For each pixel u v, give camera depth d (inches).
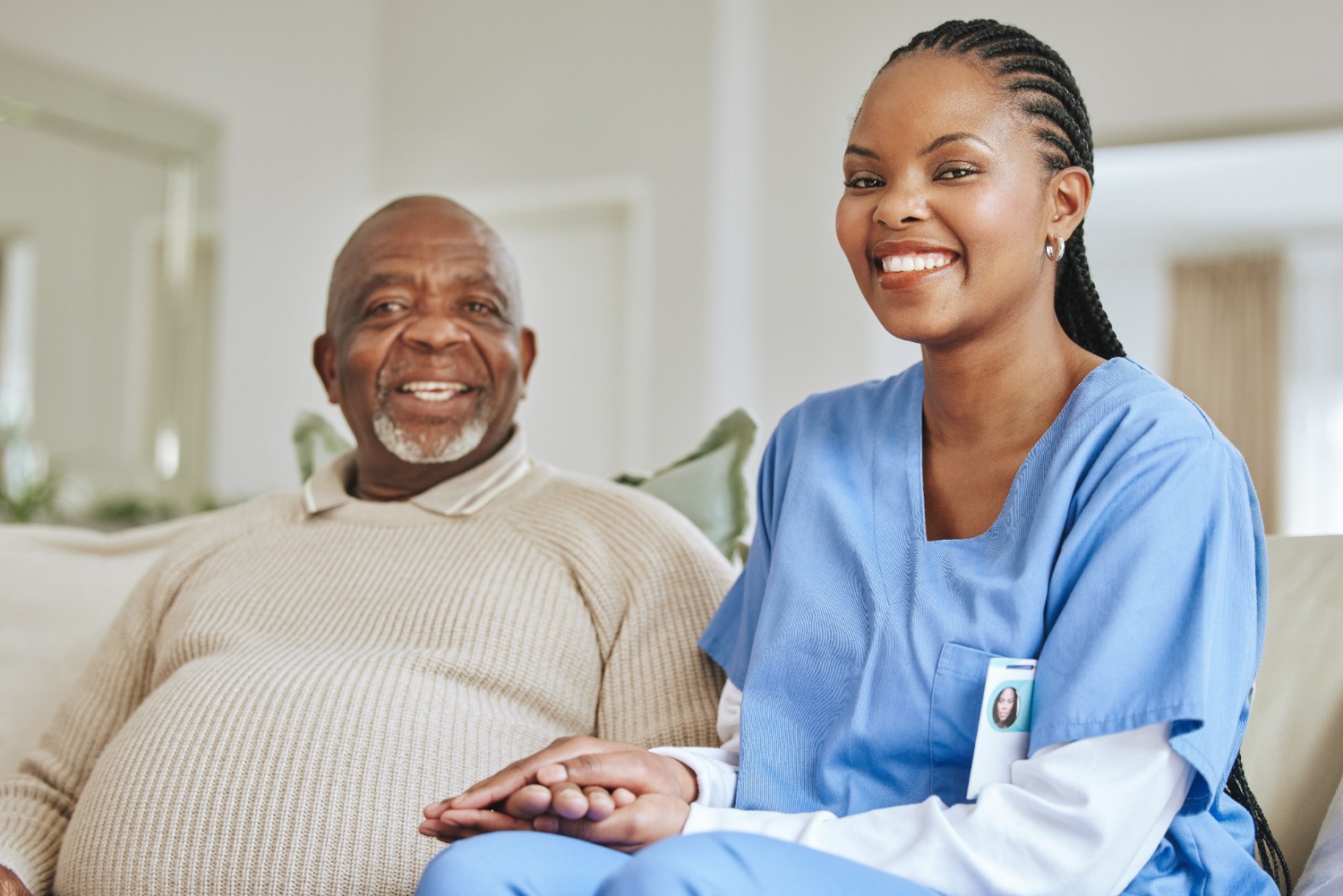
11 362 143.8
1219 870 37.1
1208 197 242.8
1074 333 45.6
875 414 45.9
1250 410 272.8
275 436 182.2
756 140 191.6
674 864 28.4
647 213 187.8
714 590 55.6
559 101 196.5
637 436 185.8
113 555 70.1
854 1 186.7
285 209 187.0
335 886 46.9
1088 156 42.4
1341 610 49.5
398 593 56.1
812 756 41.9
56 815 55.6
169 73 167.3
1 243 143.4
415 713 49.9
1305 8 163.9
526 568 56.5
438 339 60.8
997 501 41.9
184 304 167.0
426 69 206.1
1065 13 174.9
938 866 34.2
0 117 144.3
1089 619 36.3
